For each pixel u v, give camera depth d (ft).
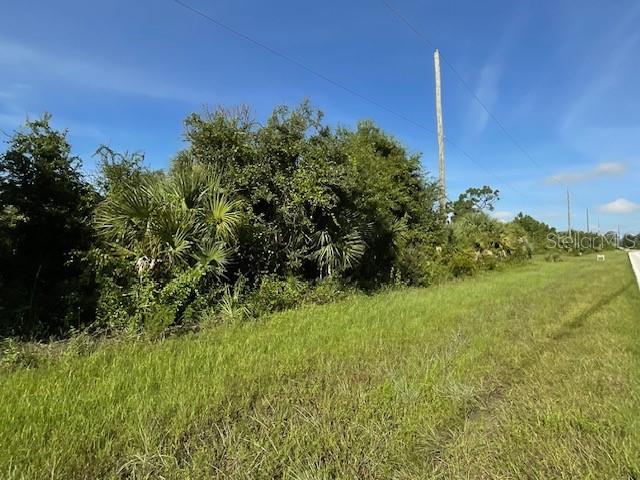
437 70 73.05
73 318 26.68
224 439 12.31
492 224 102.01
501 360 20.85
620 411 14.43
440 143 74.02
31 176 28.94
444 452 12.10
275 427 13.12
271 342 22.97
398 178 69.41
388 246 54.29
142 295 26.78
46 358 20.01
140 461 11.09
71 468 10.77
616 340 25.02
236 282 34.09
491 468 11.33
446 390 16.30
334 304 36.24
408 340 24.31
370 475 11.07
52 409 13.65
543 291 49.06
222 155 37.37
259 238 36.86
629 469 11.21
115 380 16.29
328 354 21.12
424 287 54.65
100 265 27.20
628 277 70.59
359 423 13.51
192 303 29.14
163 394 15.07
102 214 30.22
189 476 10.61
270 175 38.86
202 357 19.74
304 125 40.88
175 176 33.17
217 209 32.55
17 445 11.50
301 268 42.42
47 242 30.55
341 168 41.52
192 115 37.40
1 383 16.24
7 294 26.66
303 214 39.93
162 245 29.50
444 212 74.38
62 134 30.48
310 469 10.99
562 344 24.30
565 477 10.89
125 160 40.83
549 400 15.53
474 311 34.14
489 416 14.65
